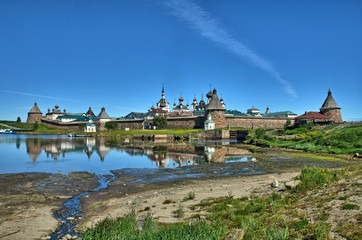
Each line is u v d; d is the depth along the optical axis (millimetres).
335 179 16109
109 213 13578
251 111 176375
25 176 23922
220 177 23812
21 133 136750
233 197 15383
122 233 9766
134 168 29109
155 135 90875
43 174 24984
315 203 12133
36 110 182500
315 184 15391
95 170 27922
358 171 18391
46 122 176125
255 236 9227
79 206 15281
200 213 12508
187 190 18234
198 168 28969
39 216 13375
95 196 17453
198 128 119812
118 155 42219
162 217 12391
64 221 12711
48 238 10828
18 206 15055
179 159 36969
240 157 38750
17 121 179500
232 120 117375
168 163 33031
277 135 72375
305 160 34875
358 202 11102
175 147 57562
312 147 46562
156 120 127312
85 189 19500
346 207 10648
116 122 146000
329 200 12117
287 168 28703
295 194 14305
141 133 108062
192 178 23516
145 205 14773
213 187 18922
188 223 10820
